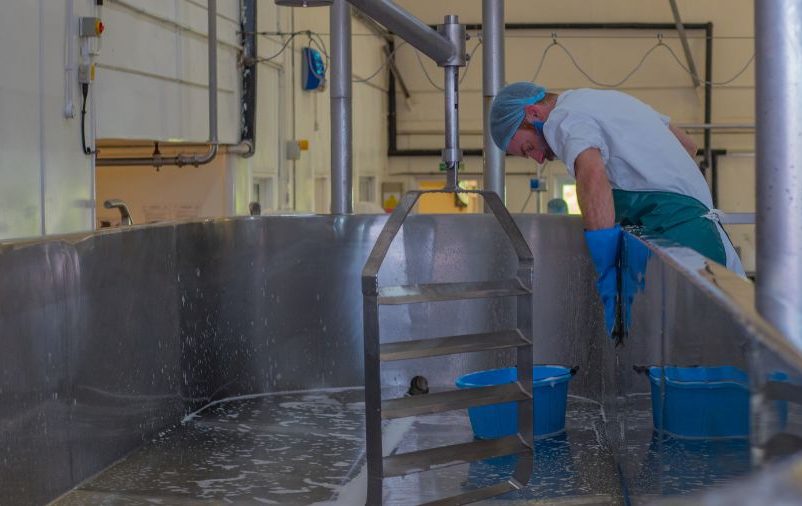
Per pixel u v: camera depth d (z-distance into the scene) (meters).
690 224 2.47
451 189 2.44
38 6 4.18
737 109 11.57
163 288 3.03
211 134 6.37
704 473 1.16
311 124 9.09
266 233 3.65
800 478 0.70
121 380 2.71
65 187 4.47
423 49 2.55
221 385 3.54
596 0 11.66
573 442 2.91
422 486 2.50
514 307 3.65
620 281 2.31
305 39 8.84
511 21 11.76
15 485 2.03
